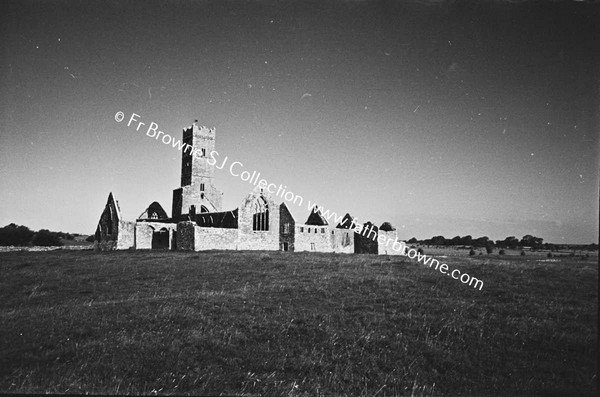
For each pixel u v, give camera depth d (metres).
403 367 13.84
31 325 16.09
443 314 18.30
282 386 12.50
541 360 14.19
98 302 19.83
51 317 17.12
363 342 15.43
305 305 19.64
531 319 17.44
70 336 15.09
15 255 41.84
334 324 17.08
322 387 12.66
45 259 37.34
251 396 11.84
